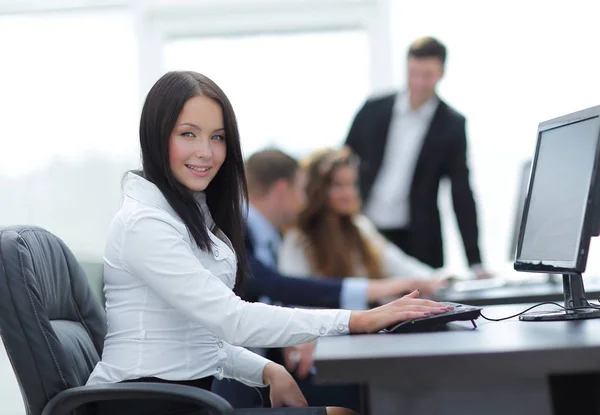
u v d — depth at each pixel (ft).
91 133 16.87
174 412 5.81
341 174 11.55
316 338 5.64
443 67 14.16
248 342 5.69
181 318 6.02
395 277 12.26
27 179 16.97
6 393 14.29
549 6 15.83
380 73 16.35
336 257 11.50
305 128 16.46
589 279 12.53
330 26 16.43
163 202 6.09
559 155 6.45
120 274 6.04
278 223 10.37
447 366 4.28
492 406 4.57
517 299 9.47
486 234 16.02
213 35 16.62
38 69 16.85
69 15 16.80
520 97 15.93
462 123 14.29
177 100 6.07
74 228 16.94
